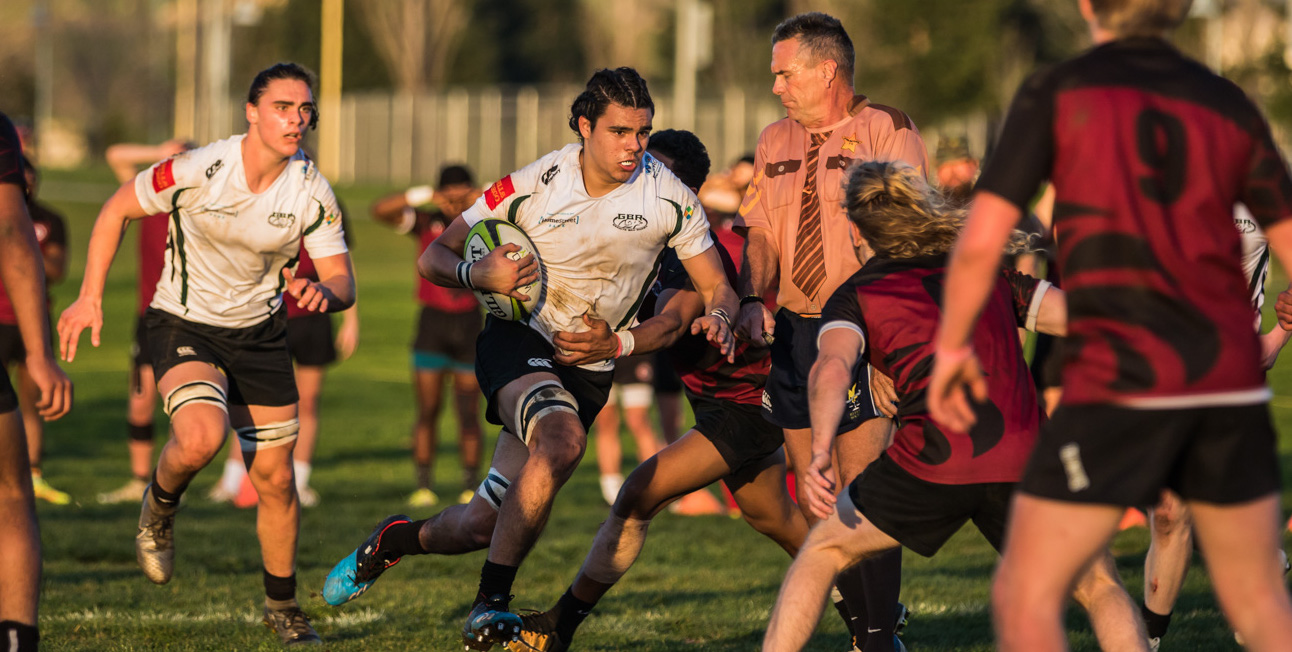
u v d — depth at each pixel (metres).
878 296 13.68
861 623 17.16
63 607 20.48
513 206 16.53
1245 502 10.05
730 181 29.25
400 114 189.25
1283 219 10.05
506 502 15.46
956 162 24.94
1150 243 9.74
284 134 18.00
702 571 24.69
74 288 79.69
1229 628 19.27
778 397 17.22
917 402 13.24
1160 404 9.75
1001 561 10.80
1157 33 10.14
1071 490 10.04
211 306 18.75
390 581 23.64
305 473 32.34
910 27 131.25
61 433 43.22
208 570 23.94
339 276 19.09
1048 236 22.47
